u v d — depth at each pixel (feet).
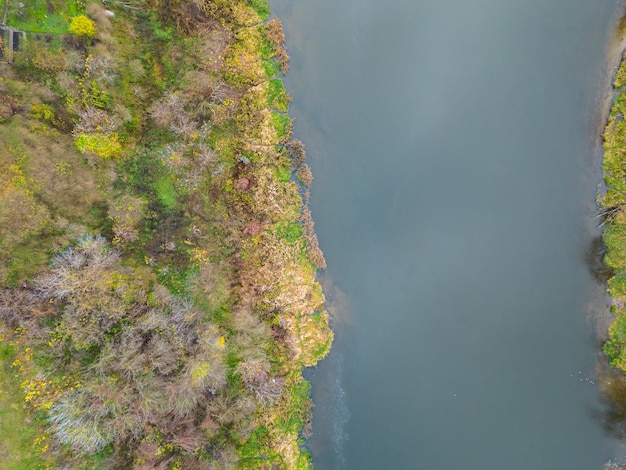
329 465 72.79
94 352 60.49
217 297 67.92
